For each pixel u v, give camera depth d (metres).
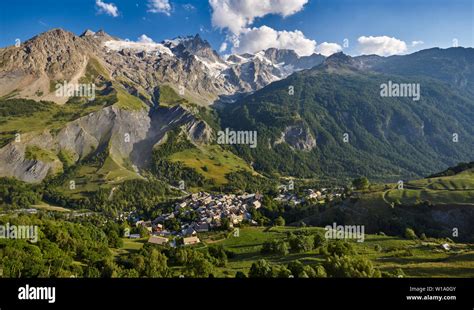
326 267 79.94
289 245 124.62
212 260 111.81
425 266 83.81
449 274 77.12
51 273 91.06
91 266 98.19
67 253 111.25
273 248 122.00
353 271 74.94
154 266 97.12
